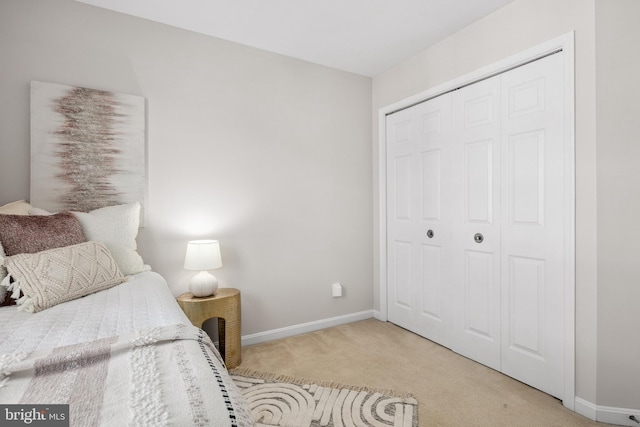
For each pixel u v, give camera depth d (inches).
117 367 30.4
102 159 81.0
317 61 112.6
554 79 72.1
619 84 63.1
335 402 70.6
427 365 88.0
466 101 92.5
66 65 78.1
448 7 82.7
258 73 103.1
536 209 76.0
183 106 91.8
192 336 38.0
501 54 82.2
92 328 41.4
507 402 71.0
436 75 100.7
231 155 99.0
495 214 85.1
